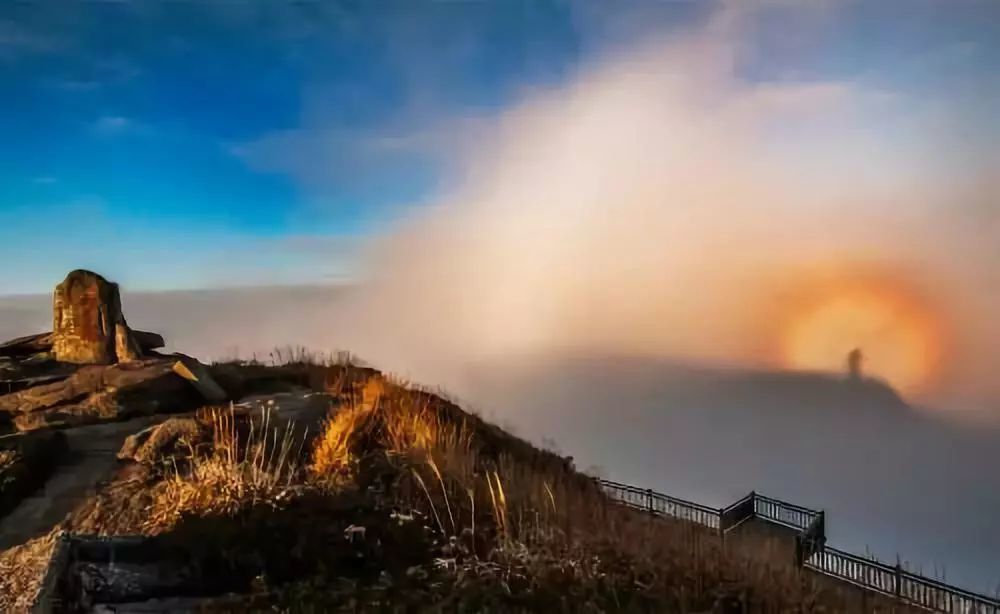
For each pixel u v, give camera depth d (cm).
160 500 853
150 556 746
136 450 993
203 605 700
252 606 707
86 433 1077
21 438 962
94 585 705
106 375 1221
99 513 840
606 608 771
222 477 878
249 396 1324
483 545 876
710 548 1025
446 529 895
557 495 1109
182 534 779
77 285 1329
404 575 792
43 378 1233
